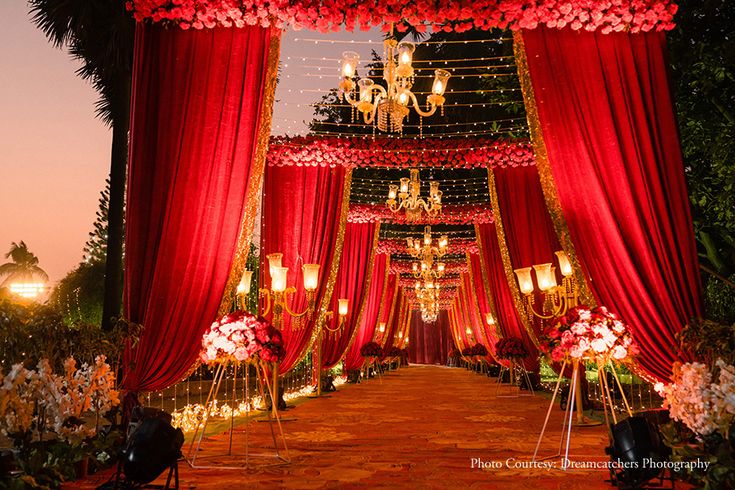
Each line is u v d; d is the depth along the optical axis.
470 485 3.54
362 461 4.30
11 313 3.42
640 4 4.55
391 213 10.84
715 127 6.75
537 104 4.80
